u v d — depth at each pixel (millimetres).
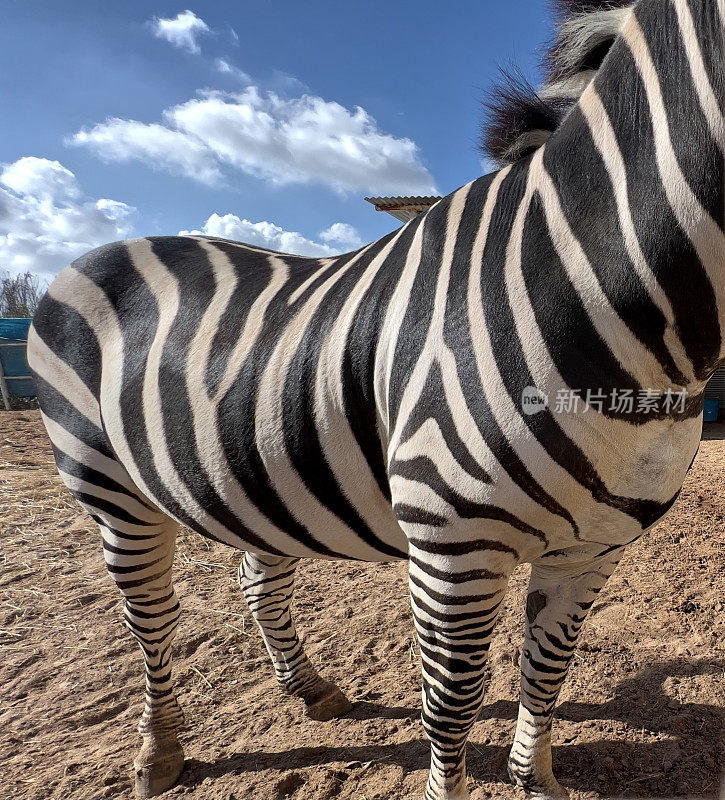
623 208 1015
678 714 1968
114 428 1769
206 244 2025
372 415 1345
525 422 1071
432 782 1452
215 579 3367
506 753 1868
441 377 1153
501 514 1138
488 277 1141
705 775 1716
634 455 1098
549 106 1279
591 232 1050
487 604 1224
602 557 1399
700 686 2088
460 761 1415
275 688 2365
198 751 2053
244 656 2604
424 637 1297
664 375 1045
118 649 2691
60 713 2303
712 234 923
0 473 5562
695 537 3324
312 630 2734
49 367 1958
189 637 2754
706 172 910
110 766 1999
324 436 1381
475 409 1110
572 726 1966
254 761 1967
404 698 2215
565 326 1054
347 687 2318
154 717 2010
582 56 1218
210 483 1556
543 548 1244
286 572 2223
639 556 3135
